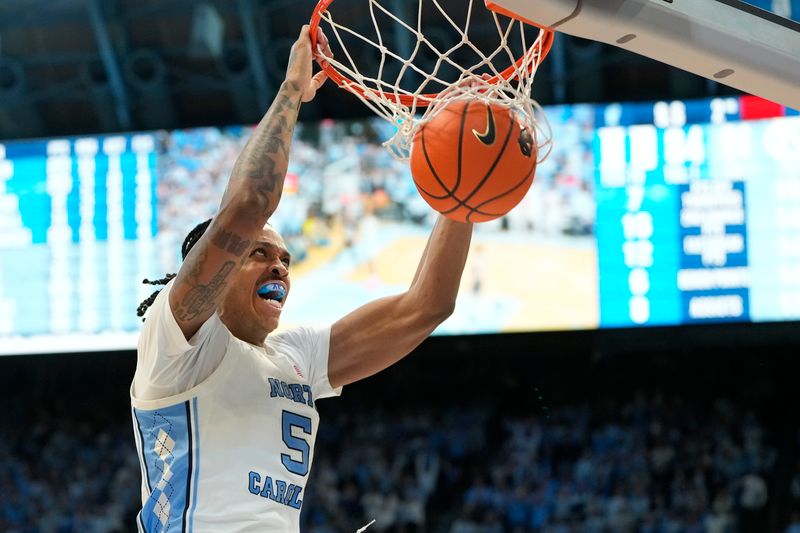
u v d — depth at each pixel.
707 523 11.66
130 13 11.72
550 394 14.73
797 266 10.45
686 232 10.70
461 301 11.00
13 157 11.54
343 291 11.07
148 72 12.29
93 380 15.20
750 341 12.83
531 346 14.45
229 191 2.35
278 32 12.01
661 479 12.46
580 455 13.12
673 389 14.53
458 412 14.10
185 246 3.06
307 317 11.05
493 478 12.91
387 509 12.44
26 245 11.34
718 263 10.59
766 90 2.76
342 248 11.14
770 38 2.68
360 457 13.30
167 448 2.43
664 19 2.56
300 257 11.18
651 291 10.66
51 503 12.98
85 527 12.66
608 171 10.92
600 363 14.76
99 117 12.71
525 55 2.95
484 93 2.80
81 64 12.22
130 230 11.29
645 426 13.23
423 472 13.09
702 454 12.72
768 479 12.44
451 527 12.59
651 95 12.16
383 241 11.11
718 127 10.81
